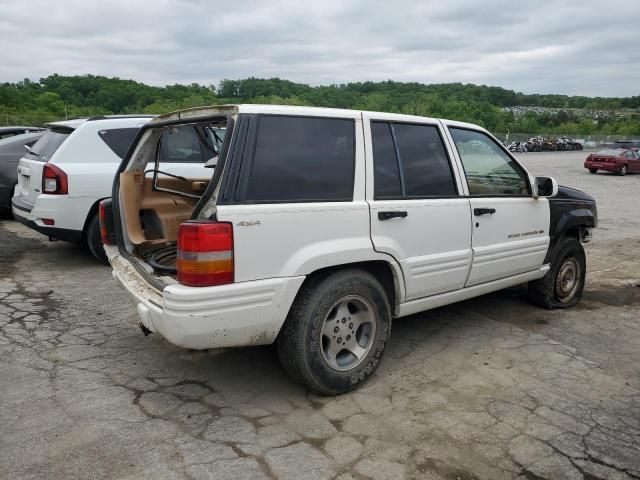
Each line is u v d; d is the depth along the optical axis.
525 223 4.69
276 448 2.90
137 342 4.32
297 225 3.14
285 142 3.22
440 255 3.95
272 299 3.06
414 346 4.34
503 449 2.94
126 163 4.10
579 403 3.46
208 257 2.86
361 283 3.45
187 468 2.71
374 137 3.65
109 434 3.00
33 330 4.53
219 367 3.89
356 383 3.53
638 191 18.30
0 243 7.85
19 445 2.88
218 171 2.98
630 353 4.32
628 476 2.74
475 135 4.45
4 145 9.27
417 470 2.74
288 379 3.71
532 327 4.86
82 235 6.49
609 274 6.98
